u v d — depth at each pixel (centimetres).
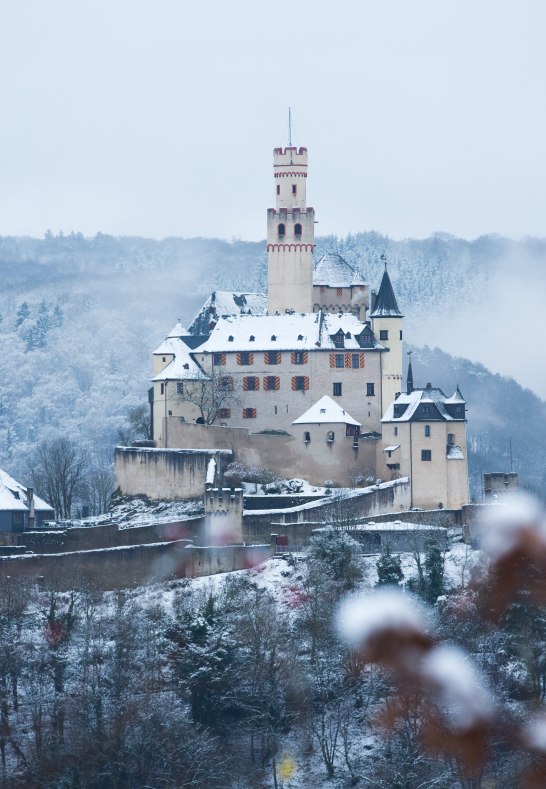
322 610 18075
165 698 17575
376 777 14012
